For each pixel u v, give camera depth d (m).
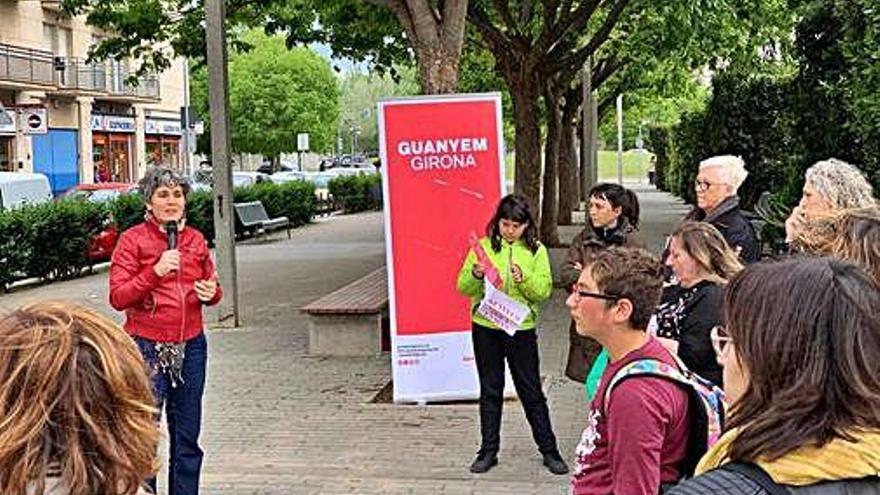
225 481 6.84
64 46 44.19
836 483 1.86
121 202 22.44
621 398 3.24
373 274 14.27
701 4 15.20
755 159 19.17
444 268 8.74
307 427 8.21
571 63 19.72
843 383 1.90
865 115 9.62
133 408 1.82
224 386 9.75
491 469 6.96
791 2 12.12
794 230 4.46
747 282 2.03
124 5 17.83
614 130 60.56
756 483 1.87
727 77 19.78
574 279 4.41
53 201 20.19
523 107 19.06
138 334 5.80
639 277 3.42
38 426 1.74
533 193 19.36
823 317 1.93
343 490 6.62
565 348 11.45
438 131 8.64
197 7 18.03
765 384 1.96
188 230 6.00
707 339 4.46
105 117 47.56
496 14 21.02
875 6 9.18
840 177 4.41
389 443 7.69
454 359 8.82
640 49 19.48
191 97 55.59
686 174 31.72
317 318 11.16
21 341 1.78
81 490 1.74
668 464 3.26
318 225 33.25
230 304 13.25
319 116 61.25
